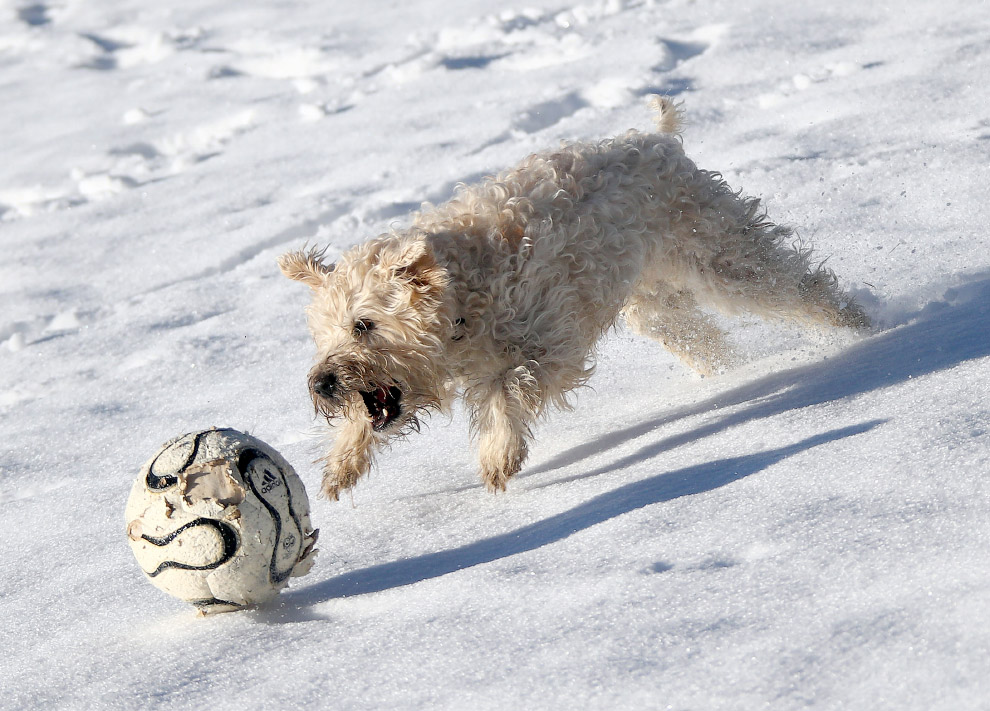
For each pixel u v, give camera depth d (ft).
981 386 21.99
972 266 32.91
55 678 19.36
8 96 88.53
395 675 16.39
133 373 40.52
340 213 52.16
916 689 12.82
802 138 48.83
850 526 17.13
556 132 55.83
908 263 34.58
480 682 15.48
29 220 61.11
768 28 66.80
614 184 28.81
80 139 73.97
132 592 23.16
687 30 70.38
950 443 19.38
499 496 25.62
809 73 57.62
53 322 47.26
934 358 25.55
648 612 16.17
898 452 19.65
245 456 20.89
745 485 20.34
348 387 25.29
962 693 12.51
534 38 76.28
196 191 60.54
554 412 32.42
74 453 34.35
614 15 77.97
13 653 21.43
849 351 29.71
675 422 27.96
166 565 20.17
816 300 31.81
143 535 20.35
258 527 20.30
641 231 29.27
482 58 74.49
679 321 33.01
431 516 25.11
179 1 112.37
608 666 14.99
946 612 14.05
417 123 63.31
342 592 21.33
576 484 24.62
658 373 34.60
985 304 28.78
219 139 69.41
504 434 25.89
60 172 68.44
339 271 26.16
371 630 18.31
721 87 58.18
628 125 54.90
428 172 54.54
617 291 28.60
